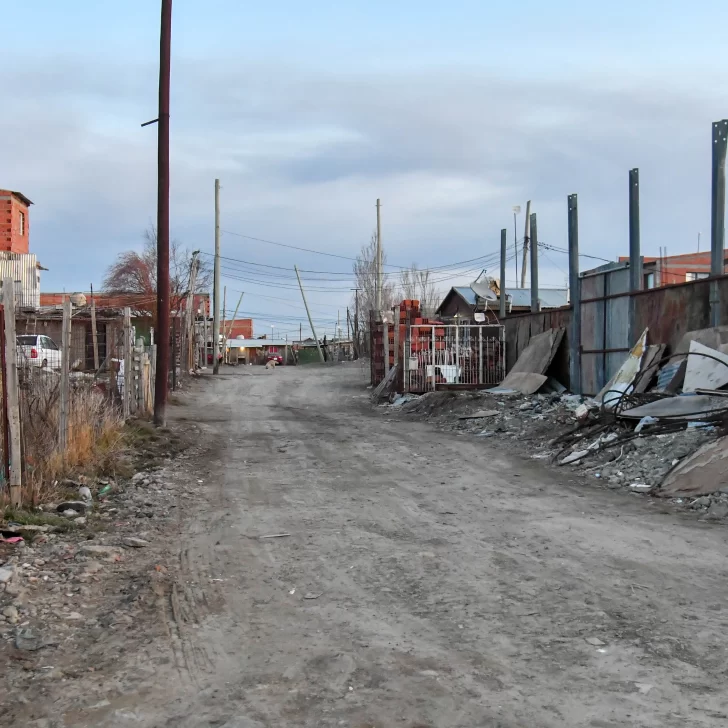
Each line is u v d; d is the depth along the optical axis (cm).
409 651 423
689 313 1335
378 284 4581
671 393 1183
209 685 385
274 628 466
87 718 352
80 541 680
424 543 664
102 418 1191
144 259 4966
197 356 4291
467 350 2323
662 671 390
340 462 1151
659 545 640
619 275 1602
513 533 694
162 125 1505
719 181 1255
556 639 436
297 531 719
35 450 893
